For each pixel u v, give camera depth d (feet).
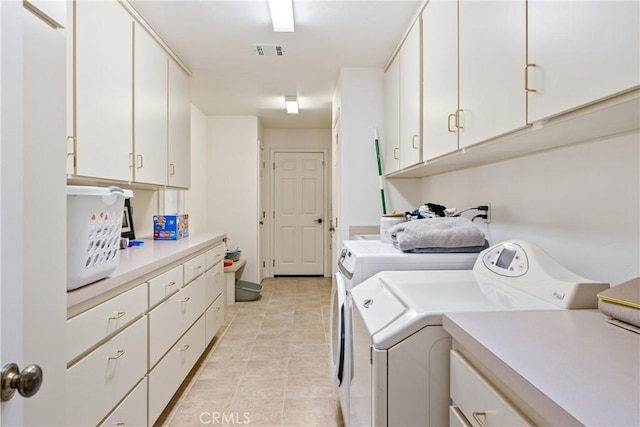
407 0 6.20
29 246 2.09
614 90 2.33
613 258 3.44
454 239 5.12
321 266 17.58
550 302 3.22
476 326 2.56
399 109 7.82
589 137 3.64
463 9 4.54
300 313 11.62
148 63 7.03
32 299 2.11
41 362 2.17
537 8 3.08
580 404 1.53
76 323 3.42
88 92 5.06
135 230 8.50
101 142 5.38
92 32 5.16
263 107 13.41
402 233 5.30
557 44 2.84
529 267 3.69
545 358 1.99
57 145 2.35
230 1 6.24
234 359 8.15
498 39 3.70
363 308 3.81
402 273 4.53
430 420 2.96
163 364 5.50
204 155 14.65
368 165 9.50
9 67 1.75
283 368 7.70
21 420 1.82
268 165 17.38
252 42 7.84
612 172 3.45
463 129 4.55
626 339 2.30
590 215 3.72
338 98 9.99
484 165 6.03
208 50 8.24
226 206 15.02
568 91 2.73
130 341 4.48
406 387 2.95
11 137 1.76
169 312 5.73
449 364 2.96
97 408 3.77
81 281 3.48
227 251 13.78
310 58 8.78
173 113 8.38
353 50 8.29
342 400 5.24
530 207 4.75
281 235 17.49
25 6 2.06
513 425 1.97
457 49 4.73
